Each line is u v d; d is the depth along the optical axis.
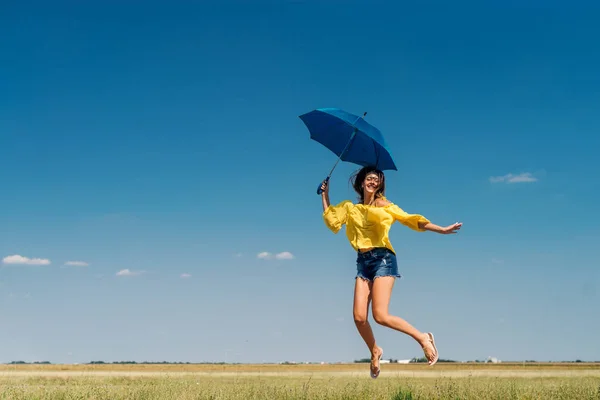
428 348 7.08
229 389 10.86
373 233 7.32
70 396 10.08
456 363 105.31
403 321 7.20
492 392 9.89
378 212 7.18
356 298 7.42
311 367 85.56
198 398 9.66
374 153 7.75
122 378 21.75
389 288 7.25
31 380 19.23
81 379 20.69
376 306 7.19
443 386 10.27
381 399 9.43
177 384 12.58
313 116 8.05
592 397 9.59
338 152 8.03
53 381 18.70
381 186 7.61
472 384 11.44
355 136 7.77
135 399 9.84
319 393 9.91
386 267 7.27
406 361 89.31
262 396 9.73
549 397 9.75
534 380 18.31
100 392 10.70
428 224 7.10
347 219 7.54
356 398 9.44
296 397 9.55
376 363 7.66
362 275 7.42
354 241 7.48
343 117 7.68
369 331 7.52
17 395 10.16
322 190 8.00
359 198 7.77
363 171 7.75
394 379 17.19
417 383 13.30
